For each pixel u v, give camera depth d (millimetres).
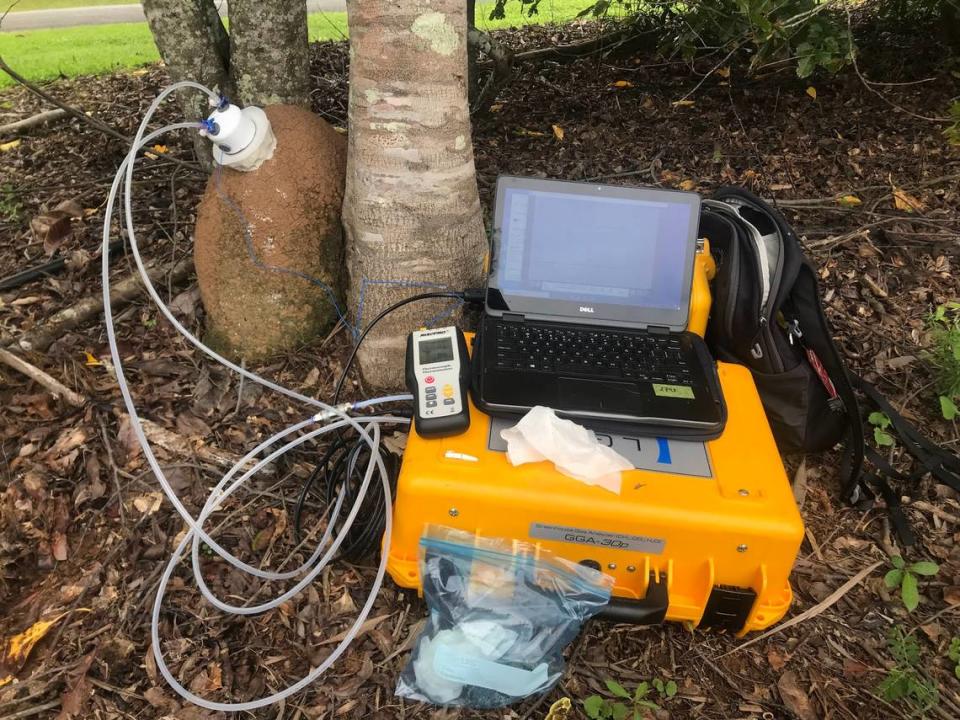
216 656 1550
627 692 1487
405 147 1840
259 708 1459
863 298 2654
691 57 3838
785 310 1849
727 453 1552
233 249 2084
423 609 1647
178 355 2295
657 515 1417
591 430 1568
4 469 1955
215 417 2109
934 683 1528
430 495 1452
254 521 1835
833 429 1928
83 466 1959
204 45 2689
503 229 1779
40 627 1578
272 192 2041
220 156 1942
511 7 6133
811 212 3152
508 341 1729
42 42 5645
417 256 1993
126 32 6129
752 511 1424
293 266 2133
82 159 3477
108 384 2193
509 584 1521
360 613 1637
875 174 3414
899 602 1709
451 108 1841
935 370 2301
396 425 2039
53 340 2346
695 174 3416
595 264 1789
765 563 1455
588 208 1771
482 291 1869
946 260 2840
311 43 4984
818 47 3039
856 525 1888
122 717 1441
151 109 1527
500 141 3672
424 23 1707
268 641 1586
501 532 1499
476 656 1459
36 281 2627
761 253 1781
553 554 1521
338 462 1809
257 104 2734
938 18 4625
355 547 1651
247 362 2254
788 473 2021
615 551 1494
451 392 1537
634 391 1606
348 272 2201
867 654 1599
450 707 1466
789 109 3957
